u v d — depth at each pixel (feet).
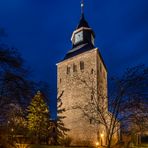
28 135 98.27
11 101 45.75
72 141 154.40
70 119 160.25
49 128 139.13
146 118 52.13
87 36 185.68
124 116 52.21
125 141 57.98
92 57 161.58
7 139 51.34
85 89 156.46
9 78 44.14
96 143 142.72
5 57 43.52
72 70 169.78
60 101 161.68
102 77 169.17
